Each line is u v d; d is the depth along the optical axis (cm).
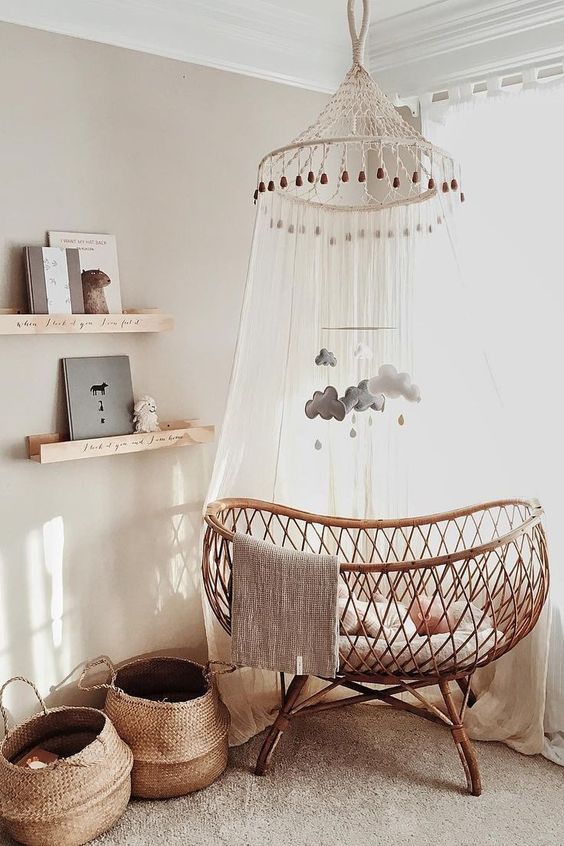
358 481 310
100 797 232
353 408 274
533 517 260
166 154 287
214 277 305
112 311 273
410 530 308
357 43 250
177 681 291
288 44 312
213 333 307
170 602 303
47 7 251
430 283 281
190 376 302
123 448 272
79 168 265
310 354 297
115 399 277
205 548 274
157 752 251
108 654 287
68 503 271
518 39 284
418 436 299
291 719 296
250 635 246
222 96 300
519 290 292
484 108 297
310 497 306
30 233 255
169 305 293
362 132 324
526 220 288
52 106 257
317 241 292
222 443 279
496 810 246
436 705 304
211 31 291
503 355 298
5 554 258
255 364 281
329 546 314
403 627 242
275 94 317
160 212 287
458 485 292
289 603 242
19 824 224
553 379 286
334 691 316
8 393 255
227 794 255
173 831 238
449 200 265
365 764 271
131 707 255
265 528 302
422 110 319
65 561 272
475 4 288
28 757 250
